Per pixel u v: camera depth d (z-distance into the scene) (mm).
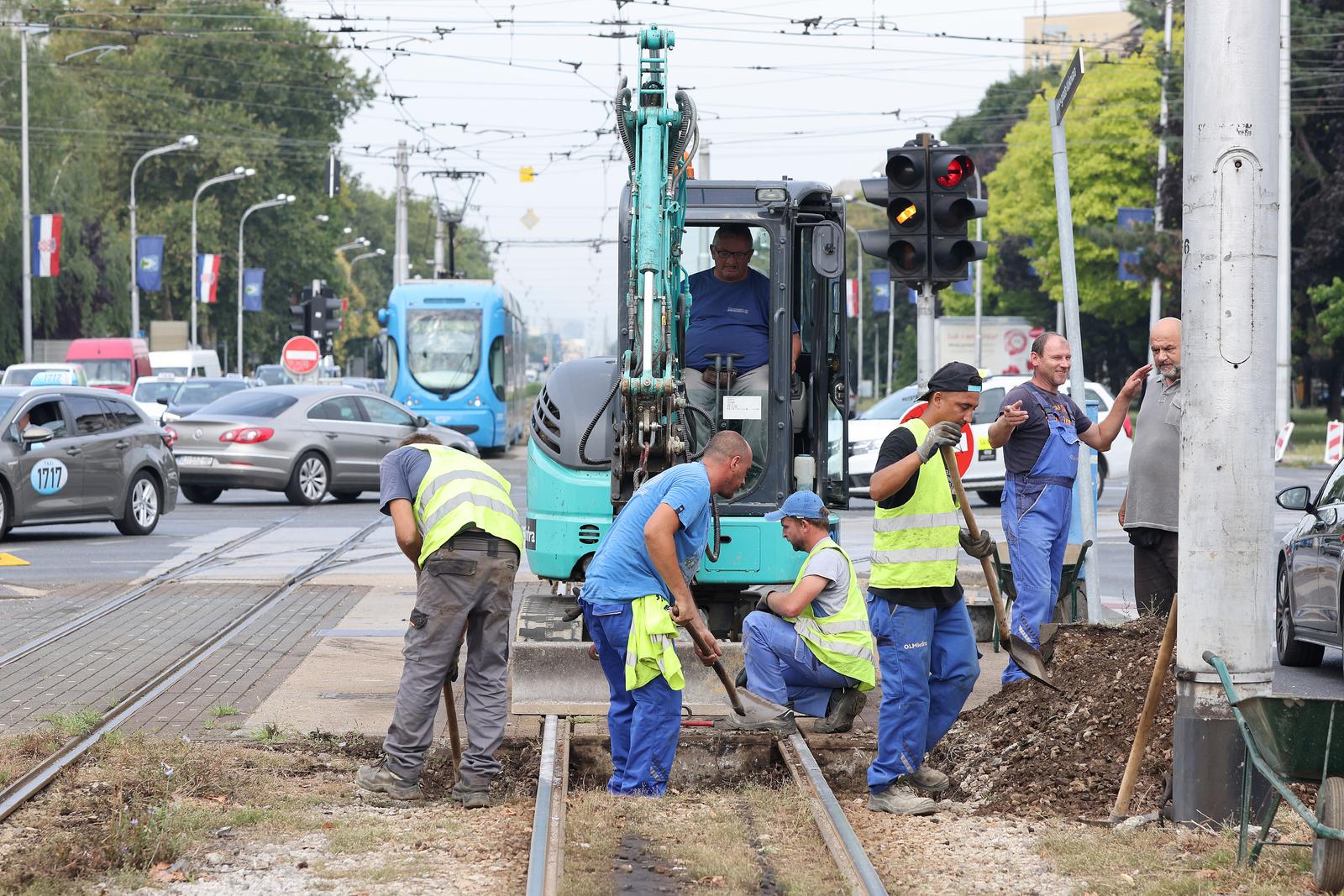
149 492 59281
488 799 21578
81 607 39875
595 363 30656
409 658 21969
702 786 24141
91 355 146125
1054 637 25250
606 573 22016
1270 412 19734
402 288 111188
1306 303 148500
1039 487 26688
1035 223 184500
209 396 110750
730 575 28359
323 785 22234
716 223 28641
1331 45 141500
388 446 75938
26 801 20312
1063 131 30688
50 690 28828
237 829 19688
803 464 28906
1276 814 19703
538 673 26547
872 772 21672
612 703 22859
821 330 29344
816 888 17094
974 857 18750
